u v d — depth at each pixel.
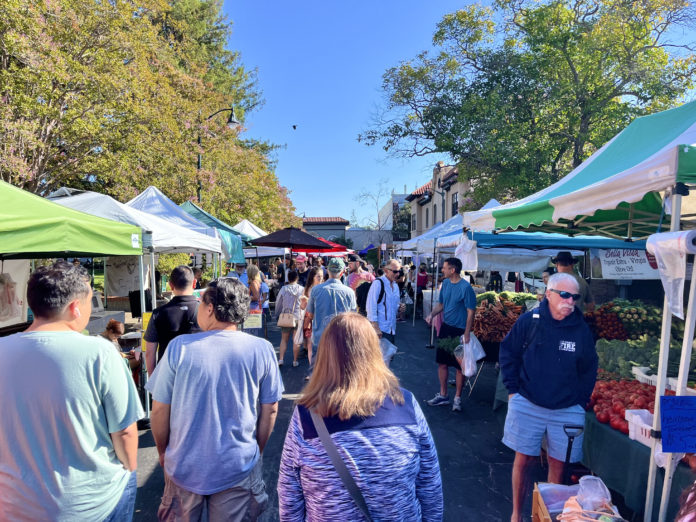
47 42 8.53
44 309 1.80
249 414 2.14
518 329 3.17
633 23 12.16
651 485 2.42
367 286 6.79
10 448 1.67
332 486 1.36
